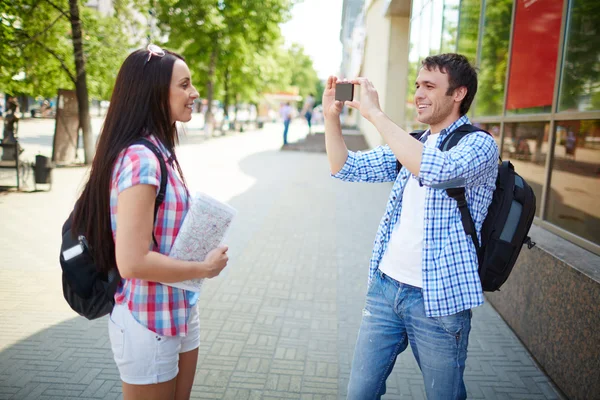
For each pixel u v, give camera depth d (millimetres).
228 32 21844
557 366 3262
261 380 3250
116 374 3248
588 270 3049
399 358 3641
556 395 3180
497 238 1979
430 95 2047
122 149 1691
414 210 2074
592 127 3422
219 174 12359
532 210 2002
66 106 12023
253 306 4453
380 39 19156
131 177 1608
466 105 2080
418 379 3354
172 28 19781
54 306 4258
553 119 4043
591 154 3441
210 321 4105
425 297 1957
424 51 9852
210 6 19500
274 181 11664
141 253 1608
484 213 2010
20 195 8586
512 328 4086
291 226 7430
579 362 2986
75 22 11094
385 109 16312
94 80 12539
